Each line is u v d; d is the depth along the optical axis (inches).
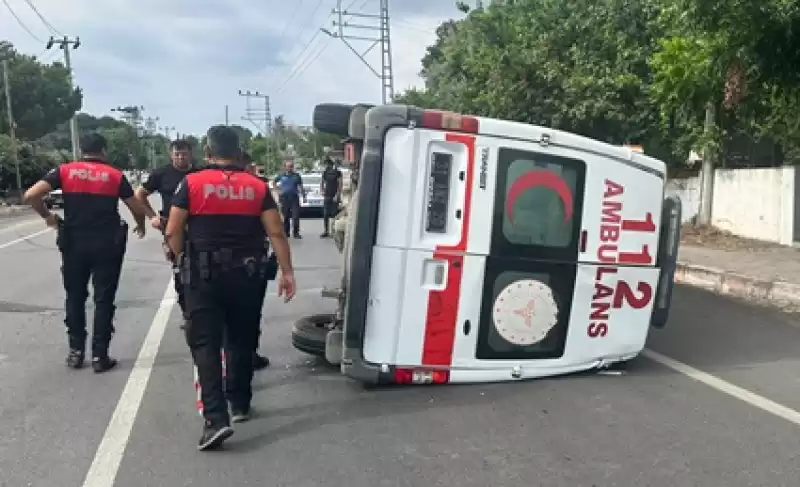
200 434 190.7
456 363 222.8
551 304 227.1
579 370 238.5
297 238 679.7
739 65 407.8
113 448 181.2
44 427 195.3
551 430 193.8
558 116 732.0
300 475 166.4
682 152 719.1
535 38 827.4
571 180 222.1
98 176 240.2
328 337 221.0
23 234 793.6
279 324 317.4
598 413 206.8
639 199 232.1
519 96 765.9
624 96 720.3
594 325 235.0
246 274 183.3
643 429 195.3
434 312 216.1
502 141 213.5
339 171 675.4
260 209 186.5
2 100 2023.9
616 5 741.3
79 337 250.5
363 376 216.2
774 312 357.7
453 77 1095.0
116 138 3654.0
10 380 236.2
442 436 189.5
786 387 233.9
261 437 189.0
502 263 218.4
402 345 216.1
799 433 193.9
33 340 287.9
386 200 208.8
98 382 234.4
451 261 214.2
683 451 181.2
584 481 164.1
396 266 211.2
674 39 537.6
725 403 217.2
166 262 526.0
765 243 575.8
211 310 182.7
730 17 365.7
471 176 211.9
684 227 675.4
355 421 199.9
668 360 264.8
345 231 237.5
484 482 163.5
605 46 754.2
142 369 248.7
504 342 225.5
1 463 172.4
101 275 244.1
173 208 181.8
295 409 209.5
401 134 207.2
